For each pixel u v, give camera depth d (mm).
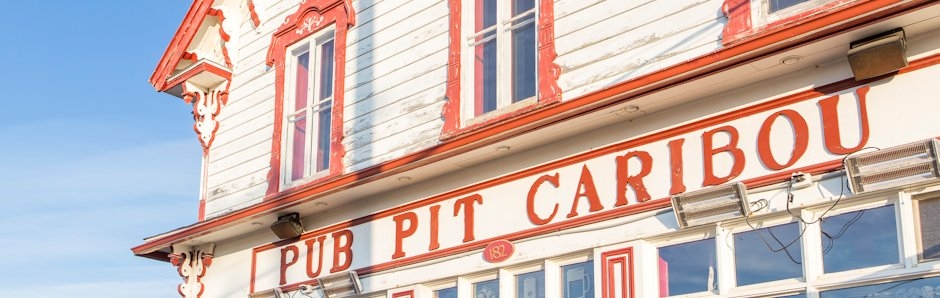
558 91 10227
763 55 8445
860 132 8242
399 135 11758
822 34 8102
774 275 8562
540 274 10219
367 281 11805
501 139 10258
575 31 10305
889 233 8039
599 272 9586
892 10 7742
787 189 8539
